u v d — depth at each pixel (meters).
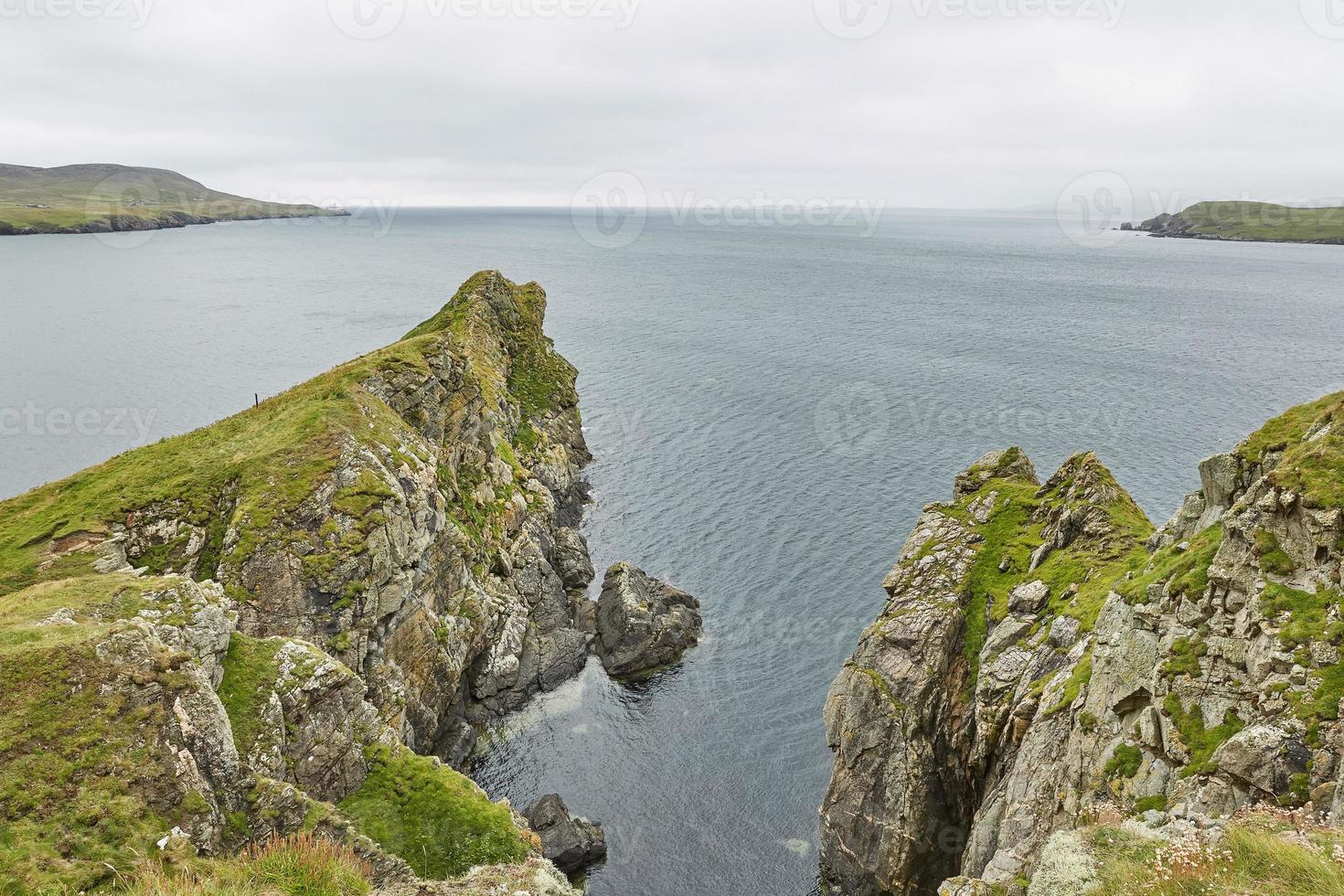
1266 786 24.31
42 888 19.53
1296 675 25.78
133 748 24.22
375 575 47.53
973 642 47.25
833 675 64.12
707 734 58.59
